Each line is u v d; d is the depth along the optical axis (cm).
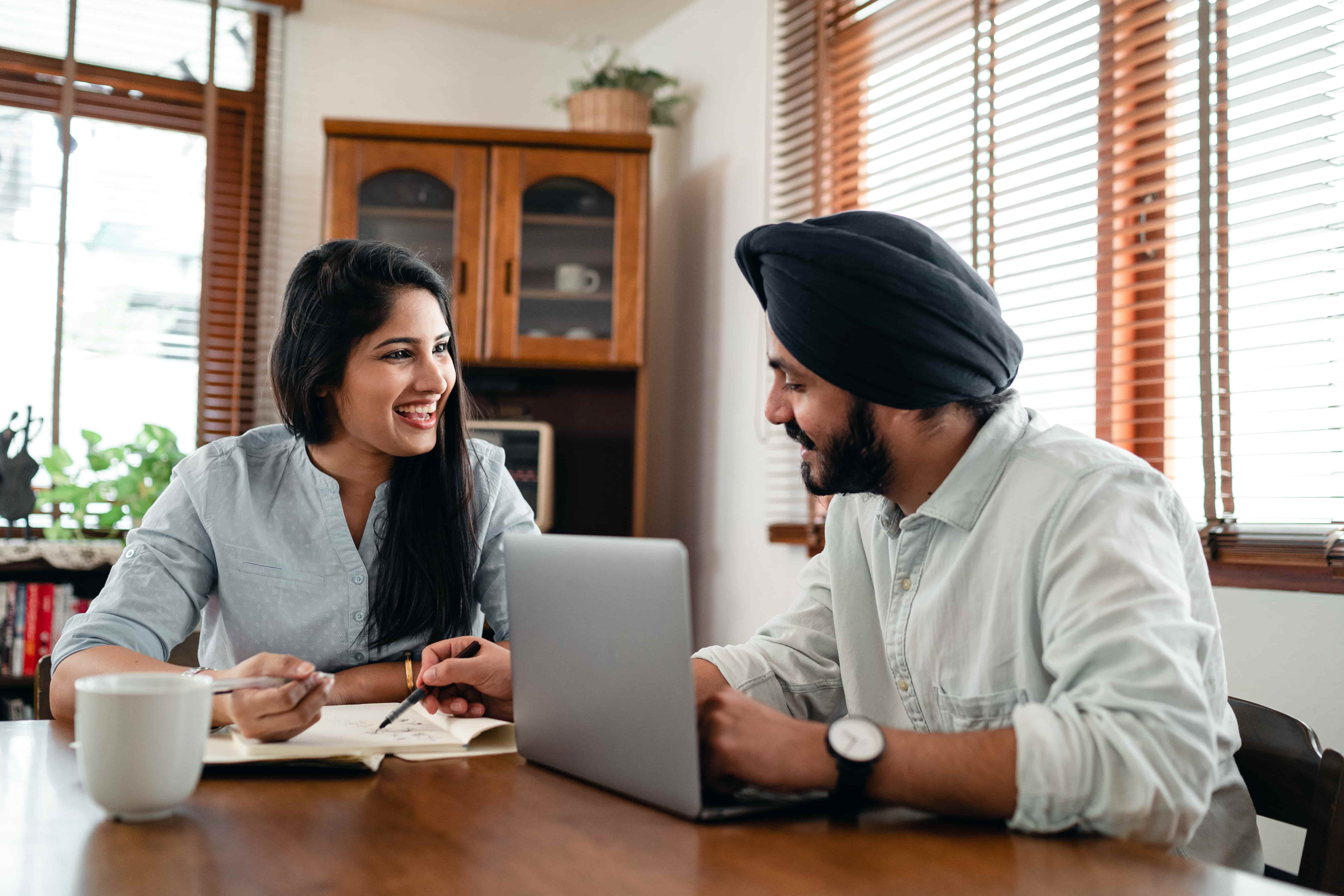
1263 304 170
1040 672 88
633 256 313
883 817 75
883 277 86
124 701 68
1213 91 181
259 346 329
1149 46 200
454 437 132
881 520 107
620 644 79
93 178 314
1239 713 97
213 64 319
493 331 307
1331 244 167
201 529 126
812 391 94
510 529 144
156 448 278
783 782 74
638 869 62
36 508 276
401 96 353
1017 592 89
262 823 70
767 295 94
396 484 130
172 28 327
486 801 77
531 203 312
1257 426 177
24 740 94
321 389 124
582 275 312
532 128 356
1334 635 157
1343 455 165
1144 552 82
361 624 129
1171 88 195
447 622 130
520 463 306
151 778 68
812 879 60
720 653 110
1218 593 174
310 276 124
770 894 58
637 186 315
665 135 363
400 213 305
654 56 371
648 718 76
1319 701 159
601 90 319
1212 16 182
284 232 336
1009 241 219
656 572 75
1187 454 194
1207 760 73
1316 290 170
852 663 111
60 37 314
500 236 308
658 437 358
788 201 298
